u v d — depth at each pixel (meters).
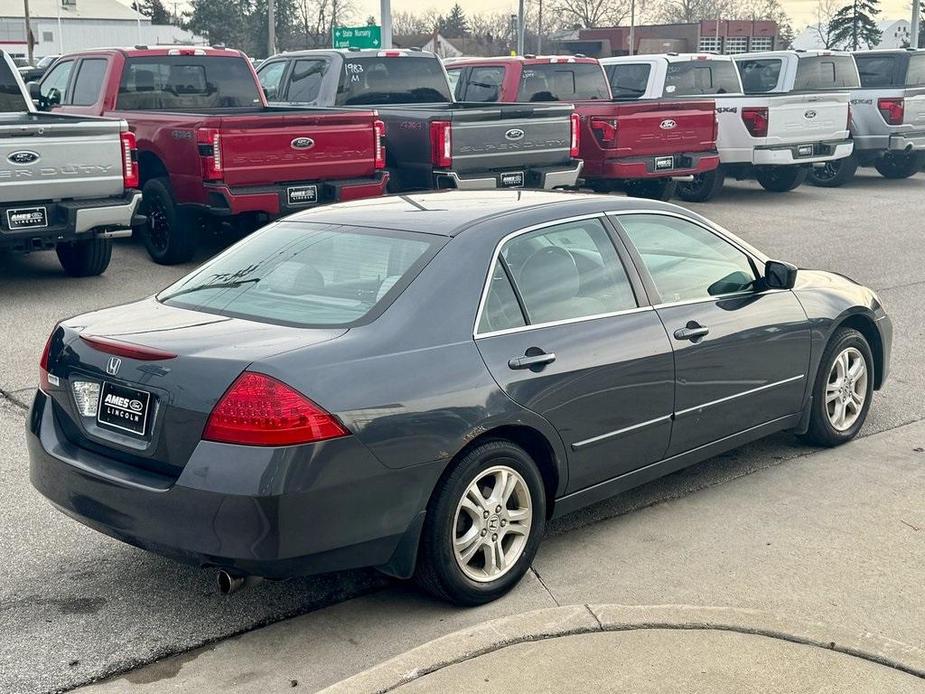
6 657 3.91
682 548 4.82
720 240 5.54
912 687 3.55
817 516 5.17
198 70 12.75
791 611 4.21
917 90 18.33
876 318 6.30
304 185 10.74
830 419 6.09
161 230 11.45
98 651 3.97
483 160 11.84
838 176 19.09
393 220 4.77
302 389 3.77
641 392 4.82
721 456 6.06
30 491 5.50
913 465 5.87
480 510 4.23
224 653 3.96
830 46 87.56
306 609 4.30
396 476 3.93
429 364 4.09
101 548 4.86
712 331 5.18
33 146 9.48
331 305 4.29
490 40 88.44
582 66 16.16
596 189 15.77
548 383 4.41
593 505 5.36
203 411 3.77
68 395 4.30
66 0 93.25
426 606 4.32
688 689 3.54
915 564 4.64
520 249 4.60
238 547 3.71
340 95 13.65
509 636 3.83
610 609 4.01
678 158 15.06
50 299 9.98
